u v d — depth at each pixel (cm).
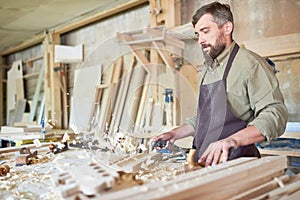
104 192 69
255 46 238
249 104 148
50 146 169
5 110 645
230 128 142
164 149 152
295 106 241
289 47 224
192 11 311
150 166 125
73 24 454
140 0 356
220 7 150
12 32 522
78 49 436
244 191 86
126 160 125
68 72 486
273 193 88
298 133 202
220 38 150
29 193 97
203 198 72
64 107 479
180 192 66
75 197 68
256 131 126
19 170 127
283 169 104
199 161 118
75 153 160
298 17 245
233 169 87
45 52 505
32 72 576
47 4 392
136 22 380
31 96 575
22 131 337
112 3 390
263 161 98
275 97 139
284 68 244
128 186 75
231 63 152
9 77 616
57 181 80
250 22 272
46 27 497
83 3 390
